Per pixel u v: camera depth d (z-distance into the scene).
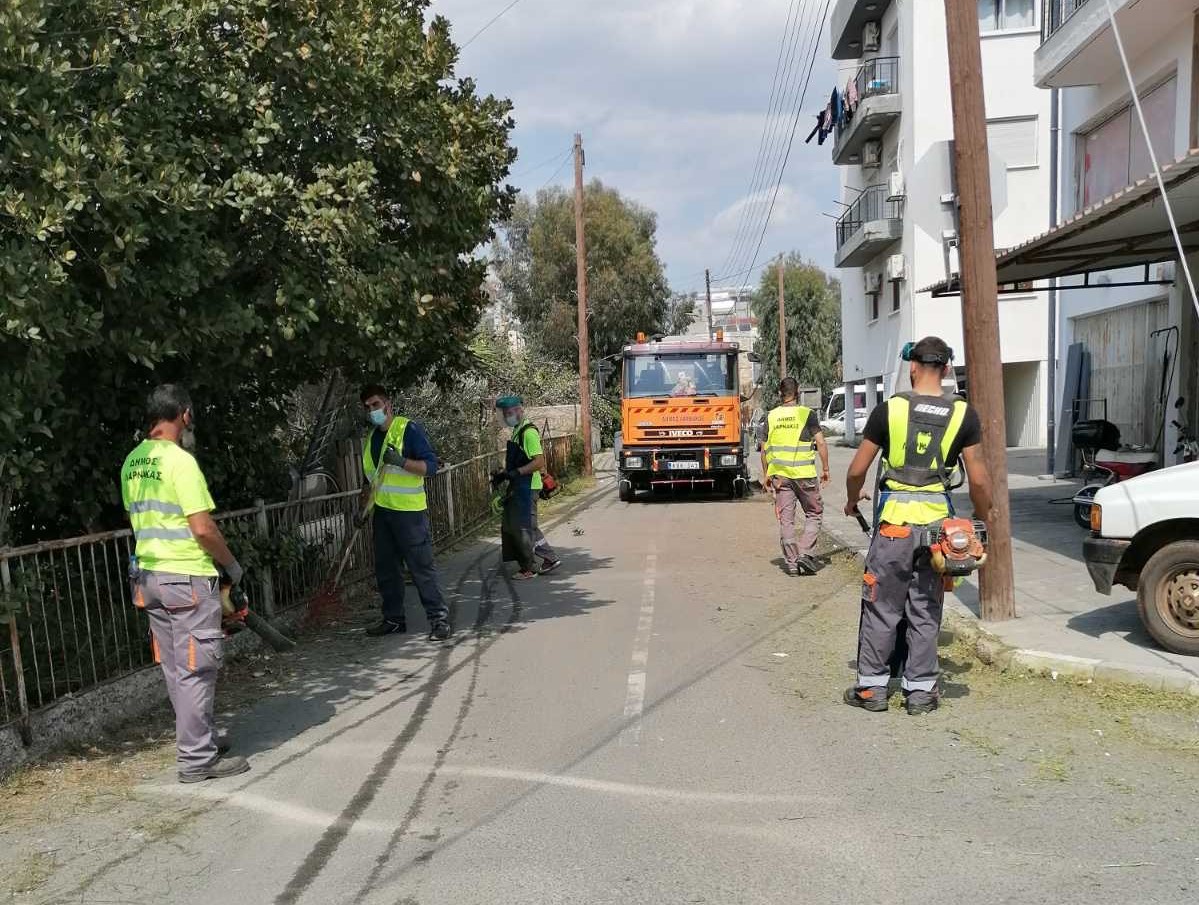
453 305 8.87
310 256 6.51
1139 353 13.89
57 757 5.09
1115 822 3.93
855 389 40.00
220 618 4.90
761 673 6.35
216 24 6.35
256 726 5.62
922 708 5.38
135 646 6.12
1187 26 11.70
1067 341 16.27
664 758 4.86
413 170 7.45
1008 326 24.73
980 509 5.47
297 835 4.11
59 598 5.41
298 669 6.89
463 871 3.71
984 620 6.93
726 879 3.56
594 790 4.47
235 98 6.08
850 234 29.94
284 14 6.42
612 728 5.35
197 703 4.76
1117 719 5.14
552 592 9.54
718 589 9.34
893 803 4.20
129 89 5.25
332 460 11.98
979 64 6.74
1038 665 5.86
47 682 5.30
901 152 26.08
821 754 4.83
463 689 6.25
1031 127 23.38
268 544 7.53
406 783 4.66
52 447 5.87
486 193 8.64
